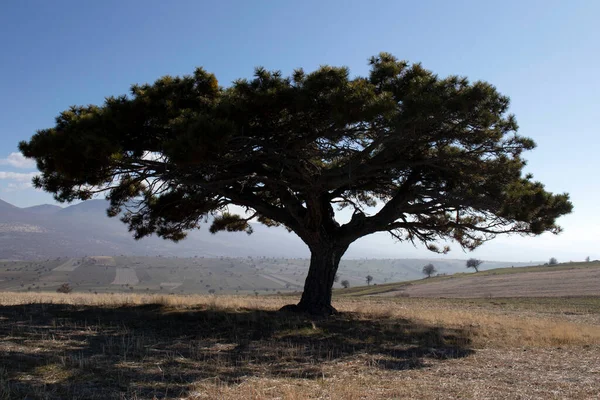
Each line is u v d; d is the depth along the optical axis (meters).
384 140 12.04
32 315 13.16
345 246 16.14
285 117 12.22
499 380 8.24
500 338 13.08
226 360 9.05
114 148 10.91
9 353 8.30
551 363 9.94
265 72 11.91
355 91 10.77
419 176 15.21
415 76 12.39
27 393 6.25
